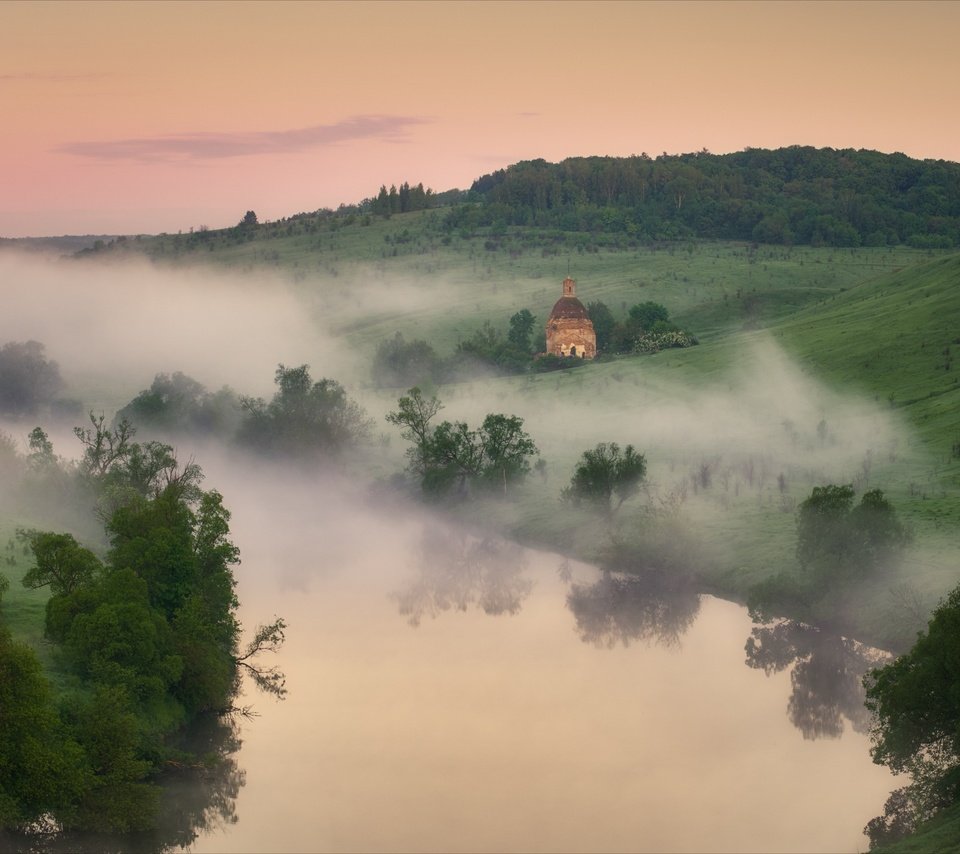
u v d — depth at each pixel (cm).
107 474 12488
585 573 11881
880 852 5181
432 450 15188
